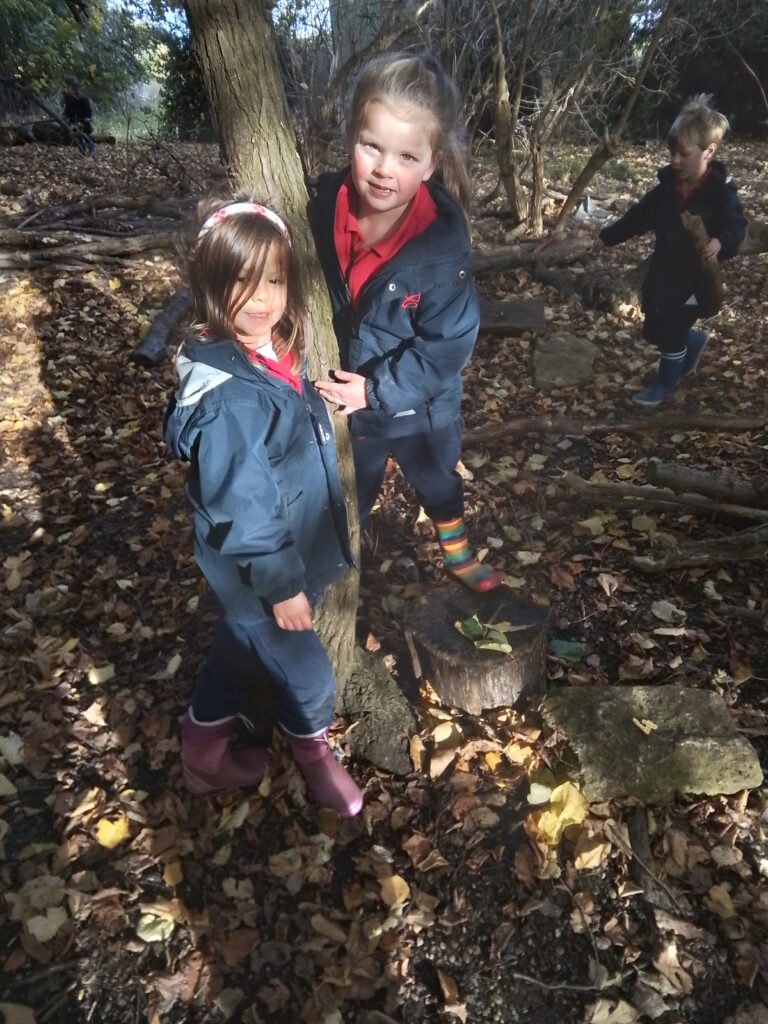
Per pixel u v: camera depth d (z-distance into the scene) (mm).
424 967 1863
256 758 2264
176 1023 1765
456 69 7047
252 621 1792
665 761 2182
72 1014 1780
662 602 2820
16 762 2344
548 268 6090
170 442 1593
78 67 14367
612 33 6289
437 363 1938
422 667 2494
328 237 1992
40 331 5188
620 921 1928
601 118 8305
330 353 2037
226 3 1683
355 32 7305
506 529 3268
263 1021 1769
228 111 1784
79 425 4199
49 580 3072
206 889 2018
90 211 7504
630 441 3895
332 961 1868
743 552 2955
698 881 1993
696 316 3861
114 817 2178
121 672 2650
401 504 3428
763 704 2447
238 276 1461
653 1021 1750
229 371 1514
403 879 2025
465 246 1948
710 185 3598
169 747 2373
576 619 2799
